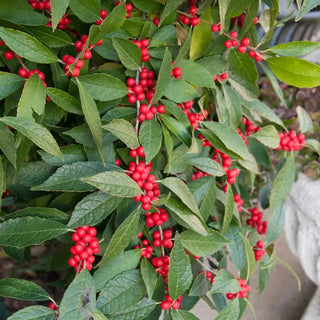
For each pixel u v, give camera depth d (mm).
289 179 441
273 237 454
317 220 533
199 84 351
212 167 358
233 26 426
